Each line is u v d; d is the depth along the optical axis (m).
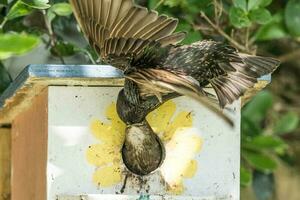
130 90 5.33
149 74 4.60
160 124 6.00
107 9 4.91
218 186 6.02
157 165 5.96
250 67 5.13
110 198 5.82
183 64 5.03
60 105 5.92
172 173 5.98
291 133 8.97
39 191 6.18
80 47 7.59
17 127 7.12
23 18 7.52
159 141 5.98
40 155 6.16
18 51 4.40
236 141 6.04
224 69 5.09
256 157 7.80
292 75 9.09
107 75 5.71
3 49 4.39
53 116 5.91
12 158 7.39
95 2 4.90
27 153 6.66
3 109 6.74
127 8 4.87
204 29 7.39
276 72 9.07
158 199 5.85
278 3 8.09
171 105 6.02
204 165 6.02
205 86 5.41
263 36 7.70
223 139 6.04
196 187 6.00
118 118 5.96
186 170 6.00
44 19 7.60
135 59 4.86
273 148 7.83
